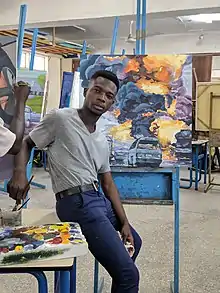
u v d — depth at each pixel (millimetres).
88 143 1983
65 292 1444
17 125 1531
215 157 7727
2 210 1694
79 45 8633
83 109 2010
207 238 3891
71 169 1939
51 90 9461
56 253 1353
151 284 2875
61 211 1926
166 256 3400
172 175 2545
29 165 4074
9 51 2285
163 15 4266
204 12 4152
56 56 9438
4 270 1283
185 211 4898
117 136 2551
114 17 4348
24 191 1883
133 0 4266
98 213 1902
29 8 4672
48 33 8227
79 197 1915
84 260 3289
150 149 2551
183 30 9164
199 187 6297
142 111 2549
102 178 2158
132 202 2543
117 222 2160
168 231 4086
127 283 1811
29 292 2723
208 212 4871
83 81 2525
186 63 2537
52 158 1979
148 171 2551
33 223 1803
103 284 2873
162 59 2541
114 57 2541
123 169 2551
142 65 2537
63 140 1957
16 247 1378
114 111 2551
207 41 9422
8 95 2211
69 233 1517
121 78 2539
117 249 1831
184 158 2539
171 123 2543
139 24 2842
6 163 2109
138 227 4207
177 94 2539
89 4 4441
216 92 6172
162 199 2568
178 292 2670
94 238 1844
